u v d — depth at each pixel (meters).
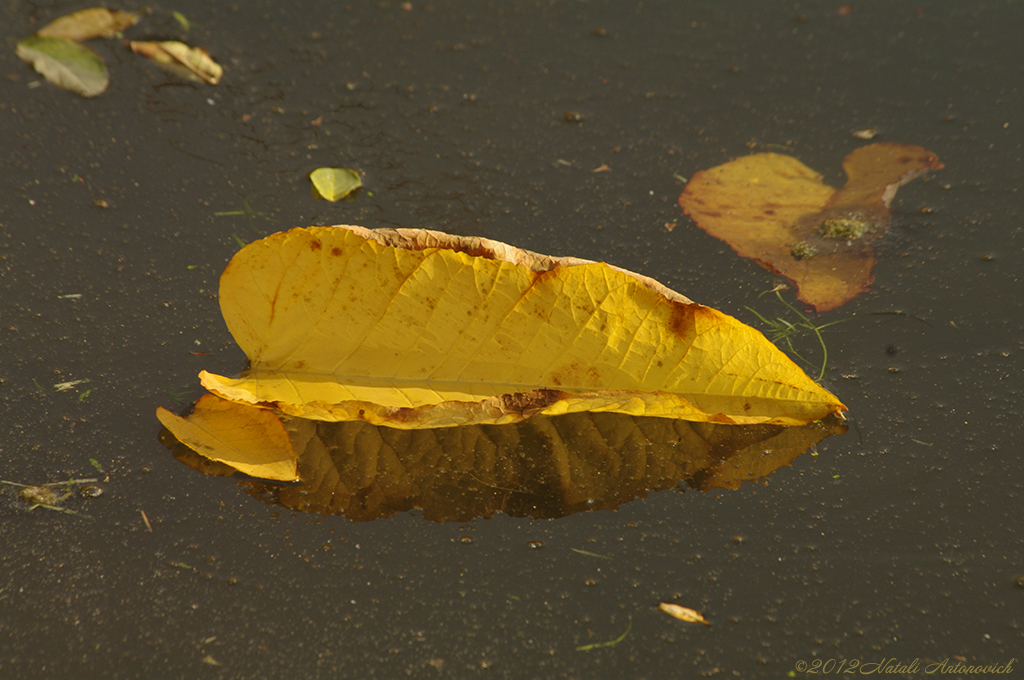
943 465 1.13
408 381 1.13
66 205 1.19
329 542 1.11
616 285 1.12
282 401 1.12
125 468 1.12
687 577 1.11
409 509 1.12
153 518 1.12
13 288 1.16
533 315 1.12
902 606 1.11
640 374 1.13
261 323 1.12
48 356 1.15
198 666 1.09
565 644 1.10
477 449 1.13
